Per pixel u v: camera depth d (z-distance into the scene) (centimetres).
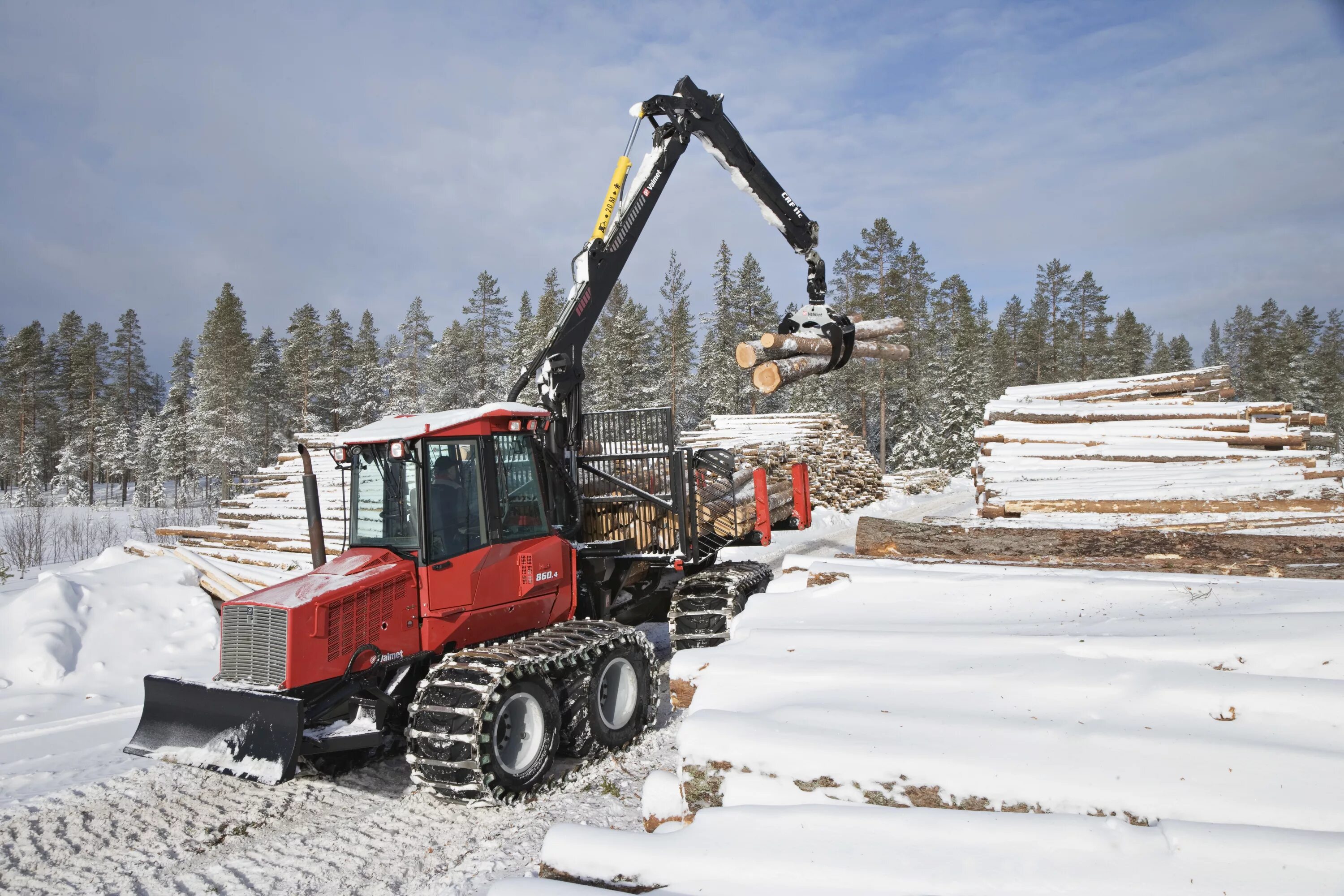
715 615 696
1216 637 294
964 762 257
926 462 4969
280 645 479
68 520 2861
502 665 505
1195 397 1088
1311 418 1202
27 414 6900
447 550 561
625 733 591
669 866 243
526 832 462
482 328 5738
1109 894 203
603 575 729
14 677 768
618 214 769
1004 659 318
